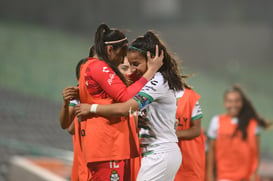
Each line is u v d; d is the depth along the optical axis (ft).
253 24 608.19
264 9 624.18
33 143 130.00
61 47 398.83
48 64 325.01
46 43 395.75
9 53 320.91
